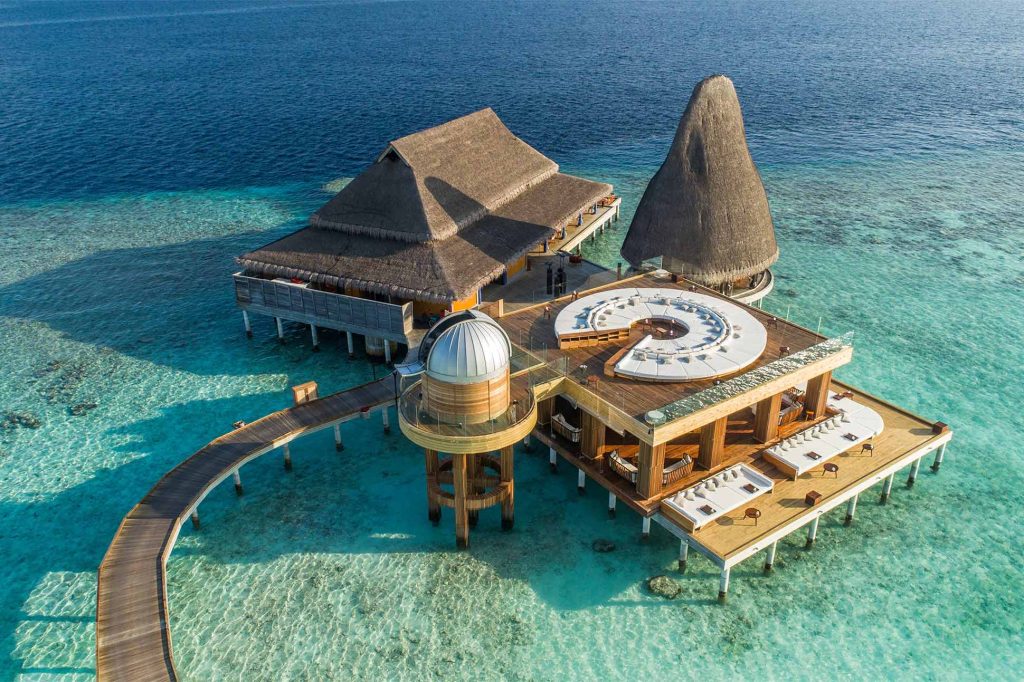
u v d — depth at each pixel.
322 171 70.38
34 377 36.22
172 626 22.28
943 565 24.47
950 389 34.41
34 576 24.53
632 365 25.78
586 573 24.17
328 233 38.31
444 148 40.66
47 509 27.56
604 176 66.94
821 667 20.97
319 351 38.06
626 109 92.62
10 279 47.69
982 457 29.83
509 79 115.75
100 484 28.88
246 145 79.88
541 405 28.19
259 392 34.62
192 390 34.91
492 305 32.19
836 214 56.97
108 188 66.44
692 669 20.94
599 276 39.84
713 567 24.36
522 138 79.81
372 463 29.80
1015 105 90.69
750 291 38.41
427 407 23.44
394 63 134.50
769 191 62.34
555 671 20.94
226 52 152.25
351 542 25.61
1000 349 37.91
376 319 34.53
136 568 22.17
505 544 25.39
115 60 141.75
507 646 21.72
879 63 122.94
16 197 64.38
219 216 58.84
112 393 34.84
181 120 91.31
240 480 28.39
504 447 24.27
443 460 28.61
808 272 47.03
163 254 51.50
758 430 26.92
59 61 141.25
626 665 21.08
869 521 26.33
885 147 74.62
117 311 43.16
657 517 24.09
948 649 21.53
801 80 108.50
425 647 21.70
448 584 23.83
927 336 39.19
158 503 24.75
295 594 23.50
